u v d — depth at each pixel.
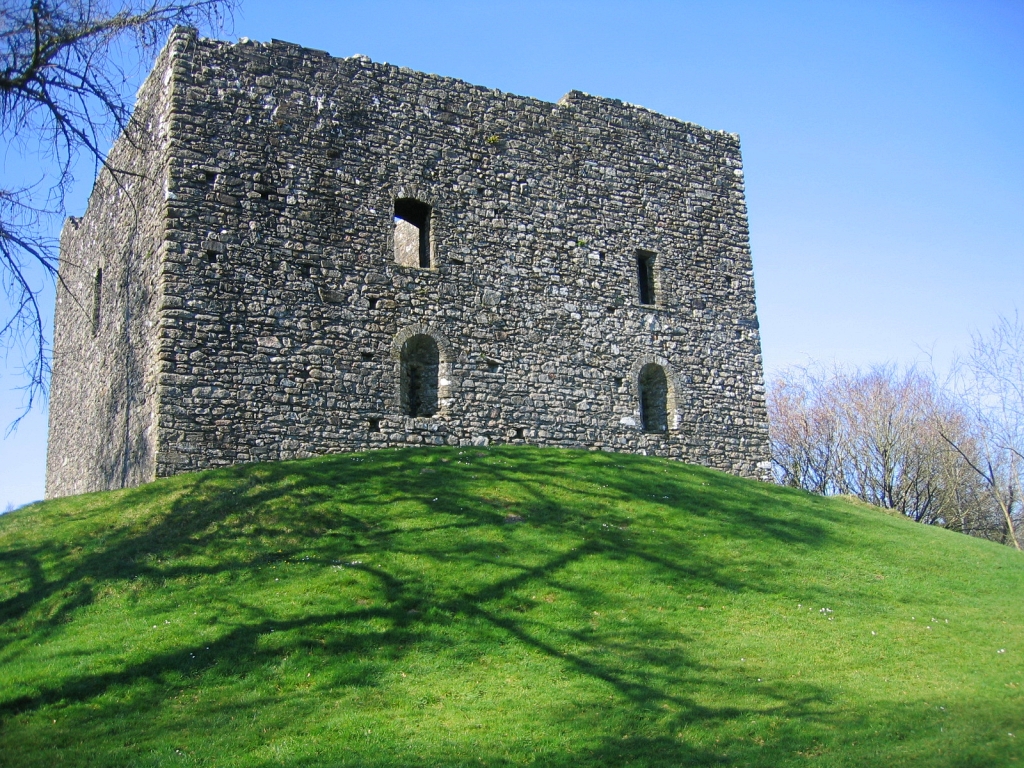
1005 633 14.91
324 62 21.88
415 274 21.66
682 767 10.48
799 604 15.37
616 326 23.72
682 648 13.42
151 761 10.09
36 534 16.45
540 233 23.39
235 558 15.08
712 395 24.50
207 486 17.58
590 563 15.77
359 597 13.91
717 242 25.75
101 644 12.46
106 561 15.00
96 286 25.12
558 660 12.74
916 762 10.81
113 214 23.61
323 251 20.77
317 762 10.13
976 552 18.91
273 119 20.95
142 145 21.58
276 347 19.81
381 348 20.91
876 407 39.47
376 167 21.83
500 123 23.66
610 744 10.82
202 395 18.92
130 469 19.97
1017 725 11.79
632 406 23.39
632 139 25.34
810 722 11.59
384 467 18.92
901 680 12.99
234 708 11.23
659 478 20.52
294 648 12.53
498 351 22.19
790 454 41.72
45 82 13.45
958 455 37.97
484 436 21.58
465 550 15.70
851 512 20.98
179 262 19.28
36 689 11.38
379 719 11.10
